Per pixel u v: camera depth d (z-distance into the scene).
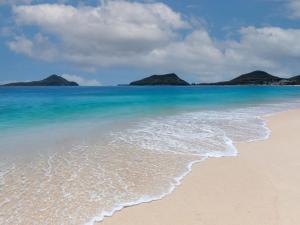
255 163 8.66
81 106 27.17
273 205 5.79
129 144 10.98
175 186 6.88
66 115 19.62
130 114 20.53
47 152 9.73
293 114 20.98
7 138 11.82
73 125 15.26
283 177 7.39
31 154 9.47
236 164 8.59
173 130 13.95
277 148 10.50
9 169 8.01
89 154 9.55
